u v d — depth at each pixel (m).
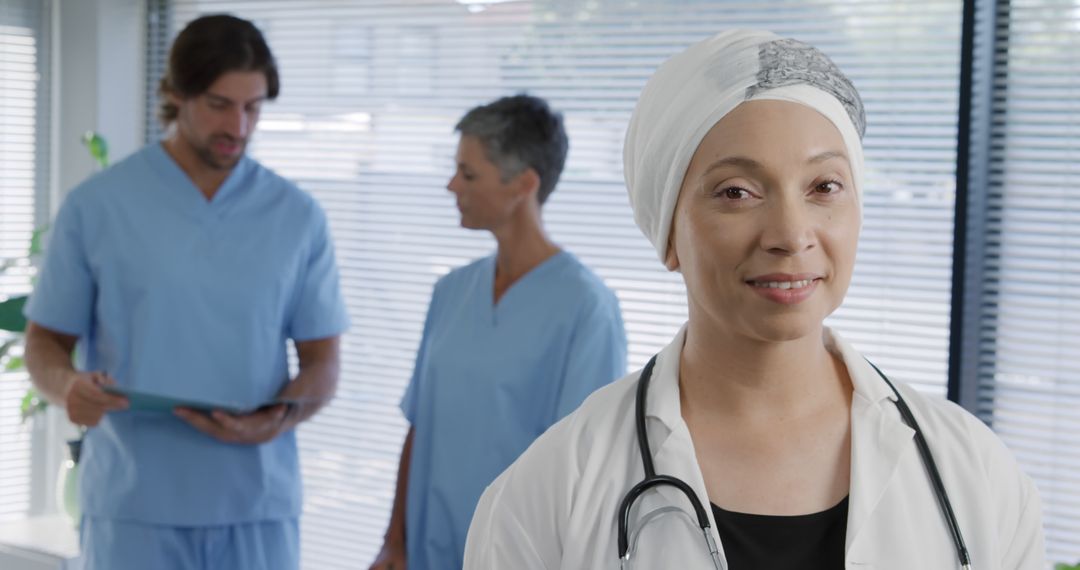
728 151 0.80
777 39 0.83
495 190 1.92
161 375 2.20
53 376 2.18
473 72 3.06
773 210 0.79
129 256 2.20
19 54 3.62
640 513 0.86
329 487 3.38
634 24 2.78
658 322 2.76
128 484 2.16
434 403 1.96
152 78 3.70
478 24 3.04
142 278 2.19
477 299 1.97
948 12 2.38
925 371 2.42
